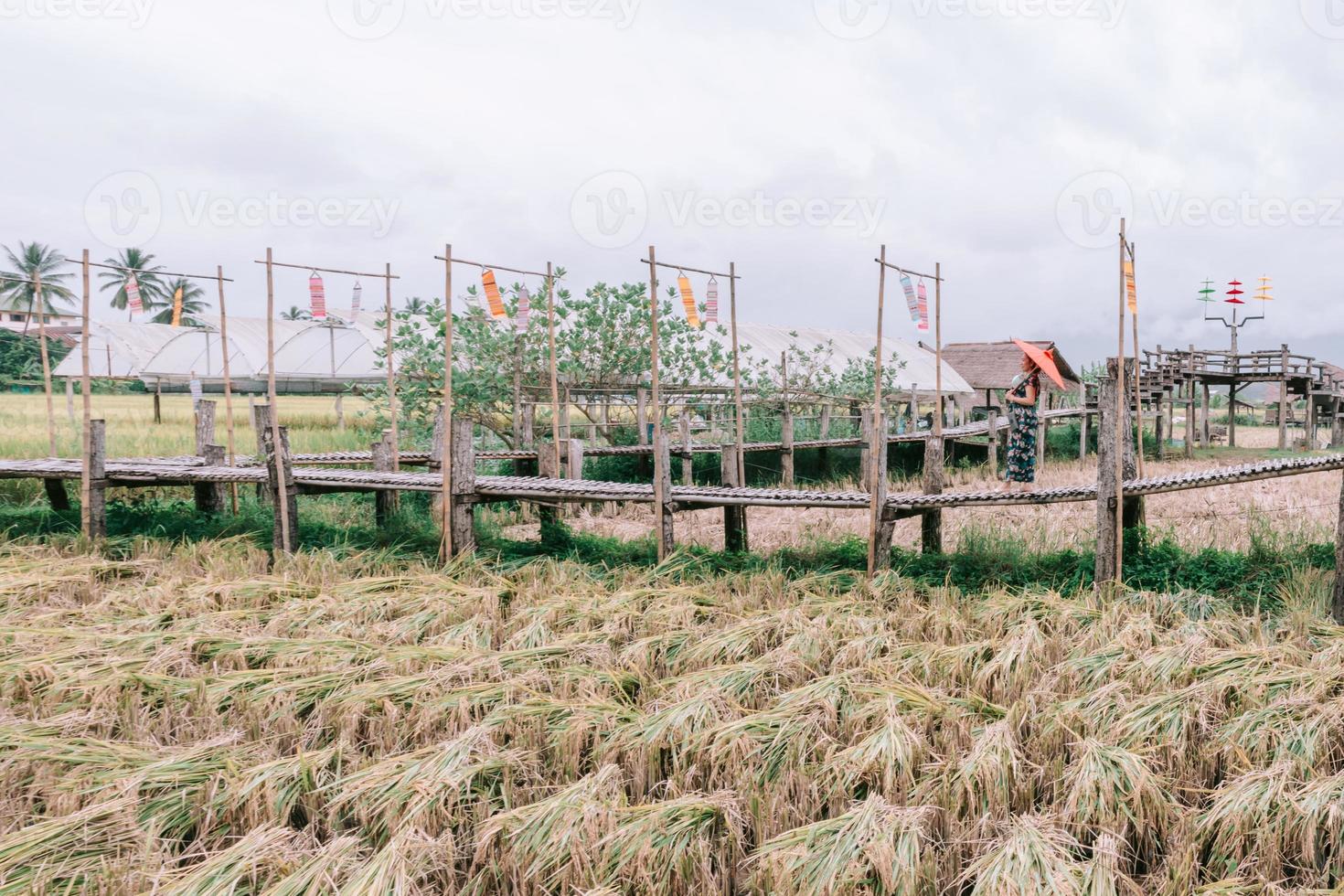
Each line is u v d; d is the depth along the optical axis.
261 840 3.94
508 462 15.53
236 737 5.09
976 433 17.97
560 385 15.61
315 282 10.62
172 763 4.65
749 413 19.78
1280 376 25.56
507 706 5.29
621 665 6.26
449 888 3.92
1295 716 4.96
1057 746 4.94
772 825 4.29
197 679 5.75
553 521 10.12
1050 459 22.00
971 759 4.50
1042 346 27.12
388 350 11.73
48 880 3.74
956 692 5.76
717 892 3.87
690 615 7.15
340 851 3.91
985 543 9.15
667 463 9.10
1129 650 6.07
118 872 3.85
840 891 3.70
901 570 8.83
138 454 17.81
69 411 29.20
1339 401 29.20
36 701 5.62
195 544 10.14
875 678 5.73
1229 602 7.65
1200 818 4.30
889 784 4.41
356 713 5.27
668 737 4.95
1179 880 3.84
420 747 5.06
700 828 4.12
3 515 11.97
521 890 3.91
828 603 7.40
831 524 11.47
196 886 3.69
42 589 8.02
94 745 4.91
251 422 27.64
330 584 8.34
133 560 9.65
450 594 7.86
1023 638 6.17
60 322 60.19
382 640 6.86
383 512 11.37
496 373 14.72
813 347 24.91
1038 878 3.66
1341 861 4.00
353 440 22.05
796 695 5.37
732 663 6.18
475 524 11.52
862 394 21.72
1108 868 3.77
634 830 4.01
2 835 4.16
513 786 4.61
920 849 3.96
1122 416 7.88
